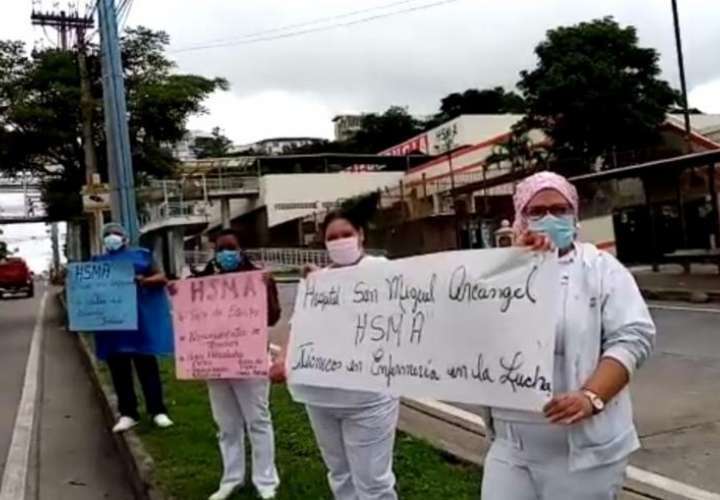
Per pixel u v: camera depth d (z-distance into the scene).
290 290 26.44
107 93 11.83
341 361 3.86
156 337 7.95
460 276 3.24
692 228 28.12
